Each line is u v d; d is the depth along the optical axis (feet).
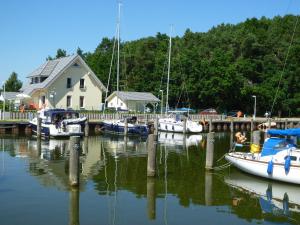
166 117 158.10
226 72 230.48
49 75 181.88
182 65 236.02
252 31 288.51
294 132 63.16
